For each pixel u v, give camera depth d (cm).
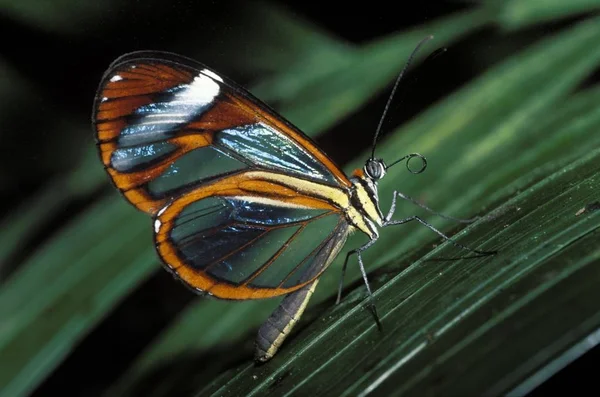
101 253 27
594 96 26
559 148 25
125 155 25
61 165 32
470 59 29
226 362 27
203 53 30
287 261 26
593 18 26
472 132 26
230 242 26
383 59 28
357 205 26
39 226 30
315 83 28
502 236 24
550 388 25
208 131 26
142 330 32
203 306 27
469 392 22
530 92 26
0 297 26
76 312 26
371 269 26
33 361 26
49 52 30
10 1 30
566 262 22
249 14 29
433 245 25
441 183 26
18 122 31
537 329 22
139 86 25
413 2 29
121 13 30
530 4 27
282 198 26
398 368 22
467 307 22
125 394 27
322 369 23
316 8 30
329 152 32
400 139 26
